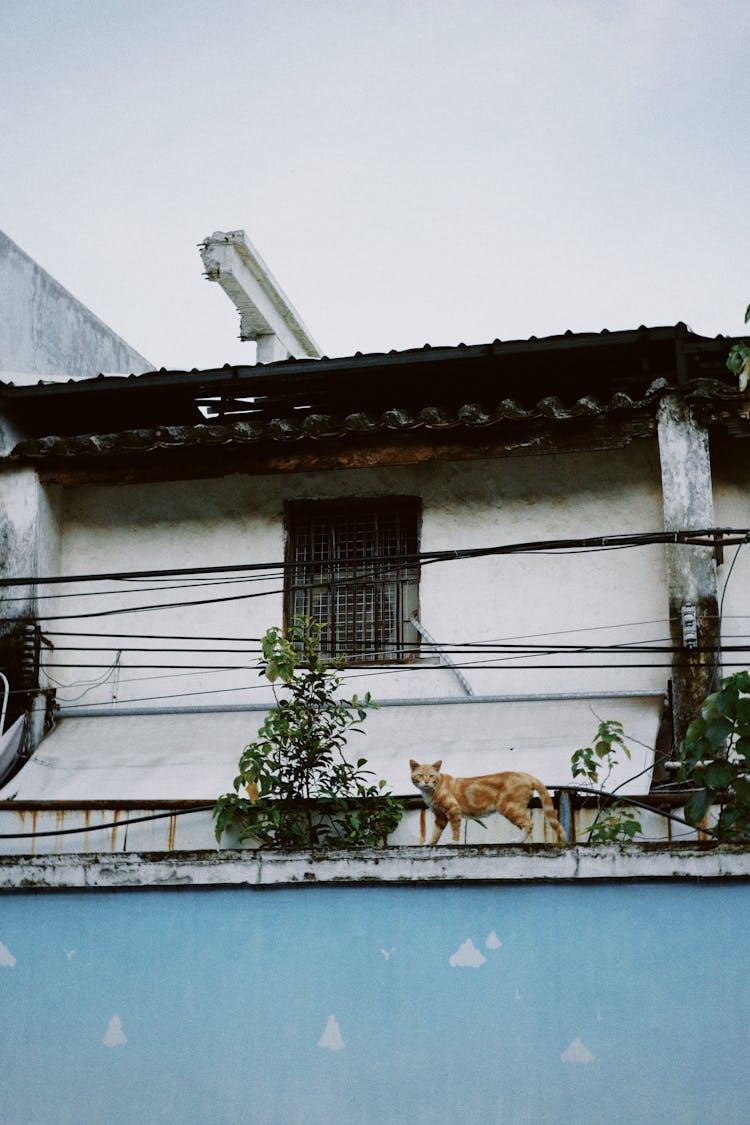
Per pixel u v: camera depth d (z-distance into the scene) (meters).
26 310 17.06
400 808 9.95
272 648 10.34
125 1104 7.34
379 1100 7.05
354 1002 7.24
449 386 13.06
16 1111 7.44
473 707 12.05
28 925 7.75
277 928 7.46
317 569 12.99
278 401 13.50
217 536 13.24
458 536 12.71
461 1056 7.03
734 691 7.58
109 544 13.43
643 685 11.95
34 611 12.80
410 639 12.56
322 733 10.35
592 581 12.34
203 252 16.00
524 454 12.00
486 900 7.25
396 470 12.98
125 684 12.94
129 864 7.67
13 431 13.41
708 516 11.50
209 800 10.86
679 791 10.52
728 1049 6.76
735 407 11.63
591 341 12.05
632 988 6.94
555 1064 6.91
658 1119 6.73
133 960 7.57
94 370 18.89
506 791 9.77
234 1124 7.18
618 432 11.82
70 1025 7.53
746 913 6.93
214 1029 7.36
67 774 11.85
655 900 7.05
